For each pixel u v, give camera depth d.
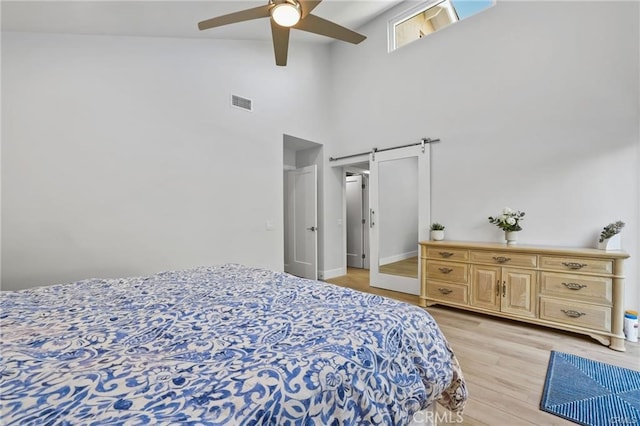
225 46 3.48
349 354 0.83
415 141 3.91
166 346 0.88
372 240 4.35
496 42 3.21
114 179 2.72
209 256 3.32
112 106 2.71
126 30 2.67
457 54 3.51
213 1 2.45
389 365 0.92
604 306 2.27
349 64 4.67
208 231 3.32
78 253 2.55
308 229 4.75
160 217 2.98
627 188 2.49
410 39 4.09
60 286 1.60
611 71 2.56
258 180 3.79
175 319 1.10
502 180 3.17
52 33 2.44
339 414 0.72
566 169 2.78
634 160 2.46
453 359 1.24
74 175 2.53
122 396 0.61
